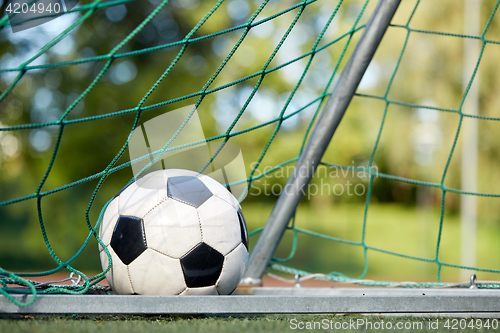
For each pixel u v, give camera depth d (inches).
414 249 595.2
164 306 62.1
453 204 697.6
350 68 89.2
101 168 453.4
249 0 516.1
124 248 66.5
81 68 436.1
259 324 61.2
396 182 886.4
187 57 468.4
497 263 441.1
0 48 375.6
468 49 424.5
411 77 462.9
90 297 61.6
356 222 808.3
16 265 458.6
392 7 87.4
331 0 510.0
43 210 464.8
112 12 451.2
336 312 64.0
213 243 67.3
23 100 437.4
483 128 435.8
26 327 57.1
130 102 432.5
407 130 490.6
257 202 718.5
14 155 482.3
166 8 466.0
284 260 100.6
